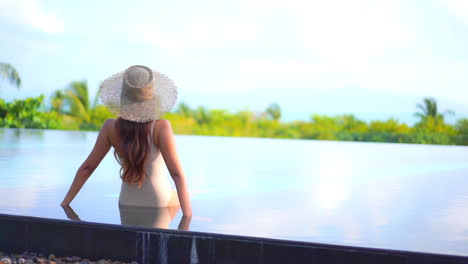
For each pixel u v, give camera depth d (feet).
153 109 9.23
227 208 10.48
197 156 27.94
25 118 69.36
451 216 10.06
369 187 15.25
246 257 7.18
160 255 7.53
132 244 7.65
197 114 80.33
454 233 8.24
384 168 22.45
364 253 6.72
